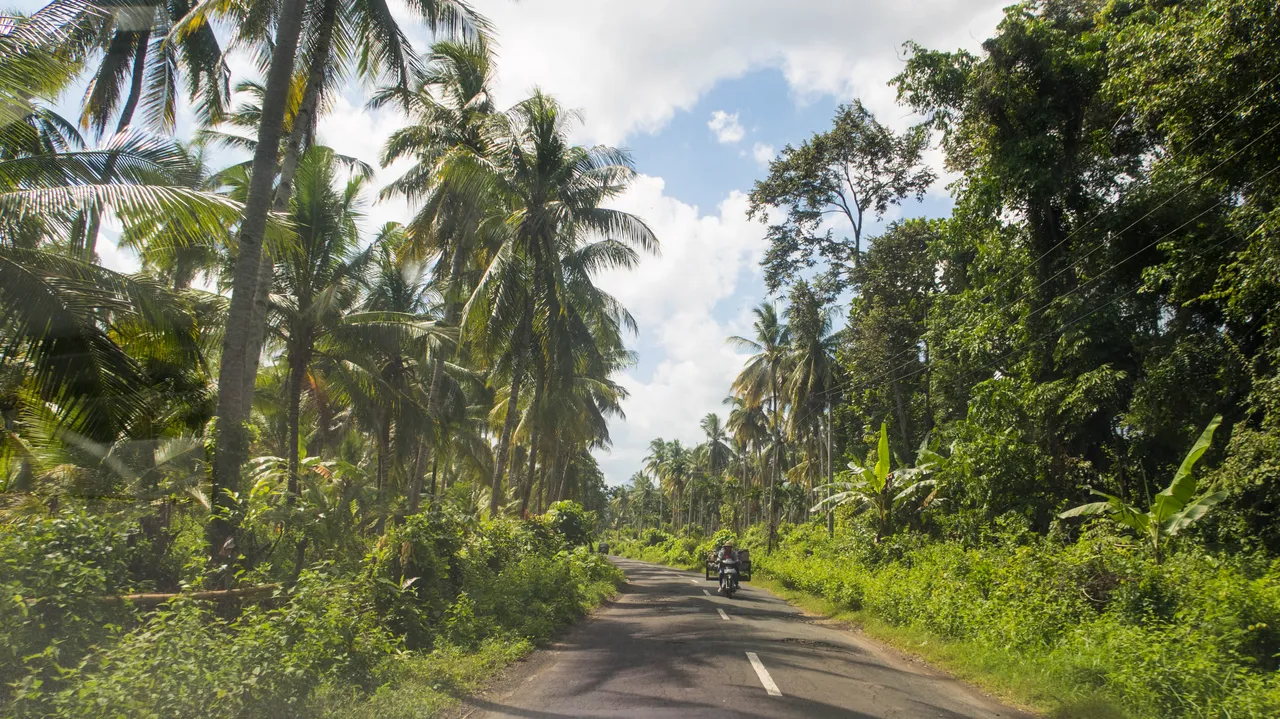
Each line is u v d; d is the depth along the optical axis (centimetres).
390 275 2097
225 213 852
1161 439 1503
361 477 1159
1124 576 995
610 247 2191
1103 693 738
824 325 3194
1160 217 1493
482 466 2694
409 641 919
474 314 1792
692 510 8419
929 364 2372
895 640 1191
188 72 1612
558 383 2211
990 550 1462
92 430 838
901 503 2066
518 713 630
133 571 746
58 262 849
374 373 1702
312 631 624
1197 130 1266
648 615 1448
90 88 1547
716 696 687
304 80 1231
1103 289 1641
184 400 1056
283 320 1575
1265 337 1286
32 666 483
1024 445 1678
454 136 1952
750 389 4028
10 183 898
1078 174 1728
